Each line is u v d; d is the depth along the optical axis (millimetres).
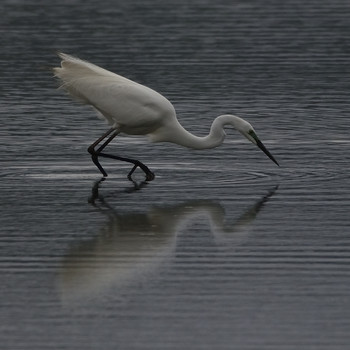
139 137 19625
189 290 11914
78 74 17031
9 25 30953
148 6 34531
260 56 27094
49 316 11227
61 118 21016
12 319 11156
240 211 14891
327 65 26109
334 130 20031
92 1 35406
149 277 12281
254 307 11438
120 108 16750
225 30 30359
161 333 10812
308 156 18172
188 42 28641
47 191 16031
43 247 13305
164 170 17375
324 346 10492
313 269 12508
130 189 16188
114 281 12172
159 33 29859
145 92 16875
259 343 10570
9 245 13367
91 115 21312
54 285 12039
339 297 11680
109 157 16953
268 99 22656
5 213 14797
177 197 15703
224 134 17062
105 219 14531
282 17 32531
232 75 24969
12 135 19609
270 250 13195
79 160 17984
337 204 15164
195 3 35125
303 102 22391
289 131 19953
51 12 33250
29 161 17844
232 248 13289
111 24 31156
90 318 11188
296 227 14086
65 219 14523
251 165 17656
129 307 11445
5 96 22953
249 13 33250
